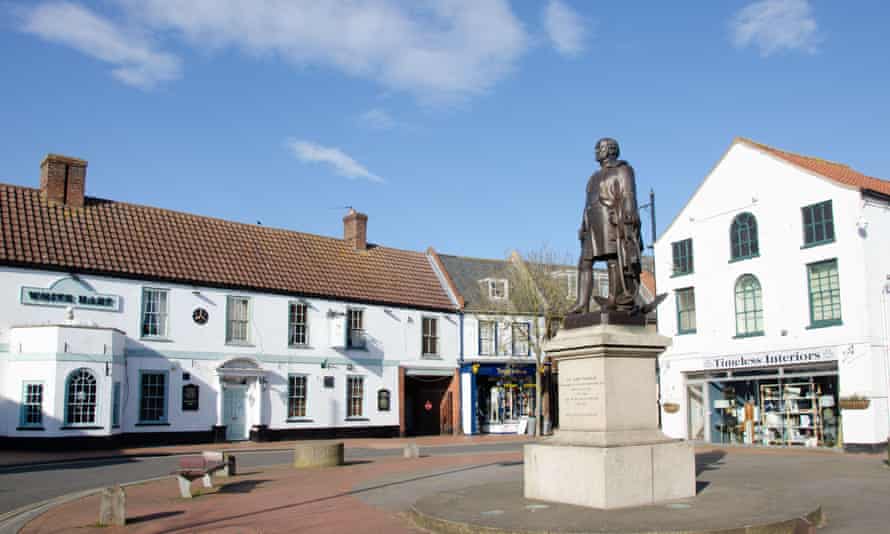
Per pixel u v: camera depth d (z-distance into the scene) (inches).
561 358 456.8
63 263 1039.6
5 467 803.4
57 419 957.8
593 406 430.6
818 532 380.8
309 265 1359.5
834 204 967.0
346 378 1331.2
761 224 1059.3
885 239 959.0
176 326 1140.5
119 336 1041.5
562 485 427.2
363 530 410.6
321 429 1282.0
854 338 929.5
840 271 952.9
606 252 454.0
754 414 1064.8
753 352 1053.2
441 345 1475.1
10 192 1081.4
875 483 575.5
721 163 1124.5
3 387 971.9
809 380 998.4
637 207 457.7
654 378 442.0
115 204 1193.4
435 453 982.4
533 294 1498.5
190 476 555.8
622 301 446.6
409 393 1555.1
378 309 1392.7
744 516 376.5
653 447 421.4
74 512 494.3
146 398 1099.9
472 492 486.0
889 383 927.0
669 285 1195.9
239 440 1193.4
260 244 1328.7
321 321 1311.5
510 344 1525.6
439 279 1560.0
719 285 1113.4
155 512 489.4
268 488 601.3
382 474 688.4
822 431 976.9
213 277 1190.9
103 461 874.1
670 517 374.9
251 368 1206.9
